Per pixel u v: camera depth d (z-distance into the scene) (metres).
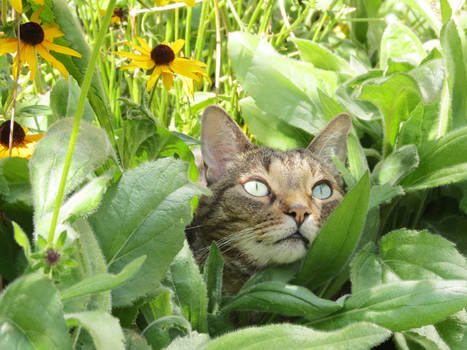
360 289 0.33
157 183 0.28
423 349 0.32
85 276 0.23
